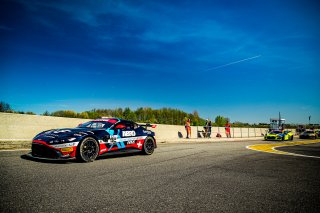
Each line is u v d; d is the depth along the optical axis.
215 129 23.14
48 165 5.18
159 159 6.86
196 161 6.65
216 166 5.91
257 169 5.66
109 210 2.72
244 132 28.73
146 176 4.55
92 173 4.60
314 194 3.69
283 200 3.35
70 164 5.49
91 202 2.96
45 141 5.37
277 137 20.70
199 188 3.82
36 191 3.29
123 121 7.28
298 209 3.01
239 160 7.09
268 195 3.57
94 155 6.05
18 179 3.86
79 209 2.71
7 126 9.41
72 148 5.57
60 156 5.38
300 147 13.26
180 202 3.11
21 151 6.98
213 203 3.12
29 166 4.94
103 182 3.96
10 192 3.18
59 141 5.40
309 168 6.00
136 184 3.93
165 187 3.81
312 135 28.45
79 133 5.85
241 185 4.11
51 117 10.91
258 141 19.45
